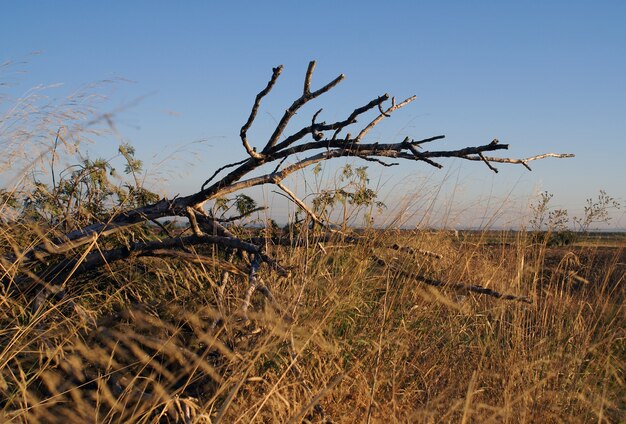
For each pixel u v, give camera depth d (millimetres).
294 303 3789
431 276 5031
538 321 4590
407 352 3932
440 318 4637
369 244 4496
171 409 2885
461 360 4094
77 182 4395
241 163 4055
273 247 4707
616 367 4320
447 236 5199
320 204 4766
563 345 4352
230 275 4293
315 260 4562
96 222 4484
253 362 2996
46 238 3885
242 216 4656
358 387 3383
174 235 4910
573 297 5062
